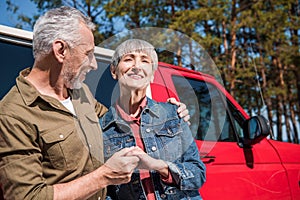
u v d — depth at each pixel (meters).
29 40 2.63
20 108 1.68
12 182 1.60
